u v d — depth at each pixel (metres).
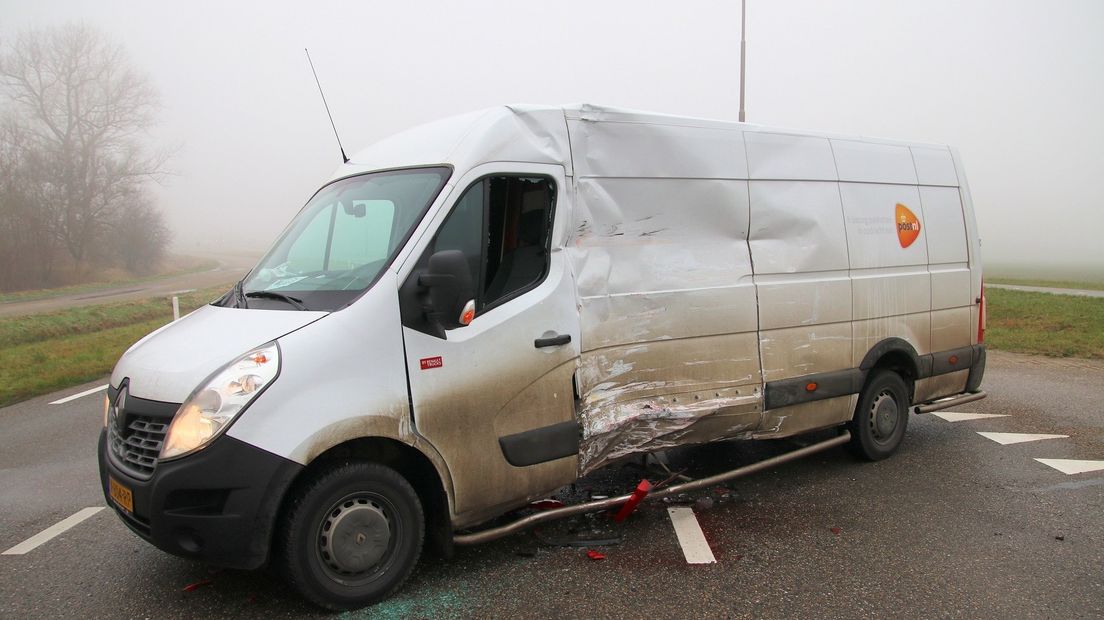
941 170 6.64
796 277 5.37
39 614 3.66
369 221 4.10
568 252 4.34
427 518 4.05
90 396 9.70
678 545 4.46
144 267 53.84
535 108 4.31
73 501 5.43
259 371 3.32
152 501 3.24
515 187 4.15
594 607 3.69
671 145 4.79
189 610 3.67
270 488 3.27
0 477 6.11
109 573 4.13
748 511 5.06
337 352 3.48
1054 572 4.12
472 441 3.90
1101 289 39.25
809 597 3.82
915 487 5.55
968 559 4.29
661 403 4.70
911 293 6.19
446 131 4.29
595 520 4.84
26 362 12.66
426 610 3.64
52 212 45.22
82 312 22.23
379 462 3.85
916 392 6.40
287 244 4.44
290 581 3.47
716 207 4.97
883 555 4.34
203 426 3.22
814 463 6.15
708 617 3.60
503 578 4.00
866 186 5.93
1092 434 7.11
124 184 49.94
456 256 3.58
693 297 4.80
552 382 4.20
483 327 3.93
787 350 5.32
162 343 3.84
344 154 5.13
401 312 3.69
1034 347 13.43
